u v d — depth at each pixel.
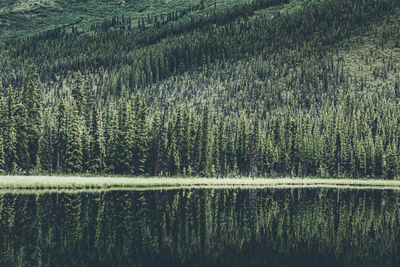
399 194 81.44
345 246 31.84
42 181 60.62
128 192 63.12
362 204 58.69
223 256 27.73
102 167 91.38
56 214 40.03
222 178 110.00
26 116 83.25
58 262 25.14
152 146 98.44
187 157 102.19
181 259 26.72
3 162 76.31
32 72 88.56
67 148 84.69
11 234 31.75
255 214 45.31
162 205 50.00
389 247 32.00
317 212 48.41
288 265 25.97
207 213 45.03
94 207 45.62
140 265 25.06
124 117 95.69
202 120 108.25
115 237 32.38
